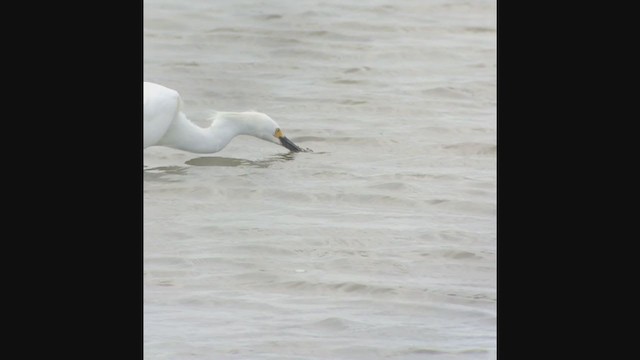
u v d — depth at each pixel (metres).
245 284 11.27
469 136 16.47
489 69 19.62
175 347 9.61
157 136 15.04
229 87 18.56
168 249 12.13
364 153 15.91
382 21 21.89
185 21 21.30
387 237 12.63
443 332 10.14
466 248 12.29
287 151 16.00
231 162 15.53
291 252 12.16
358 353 9.61
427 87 18.66
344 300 10.89
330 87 18.62
